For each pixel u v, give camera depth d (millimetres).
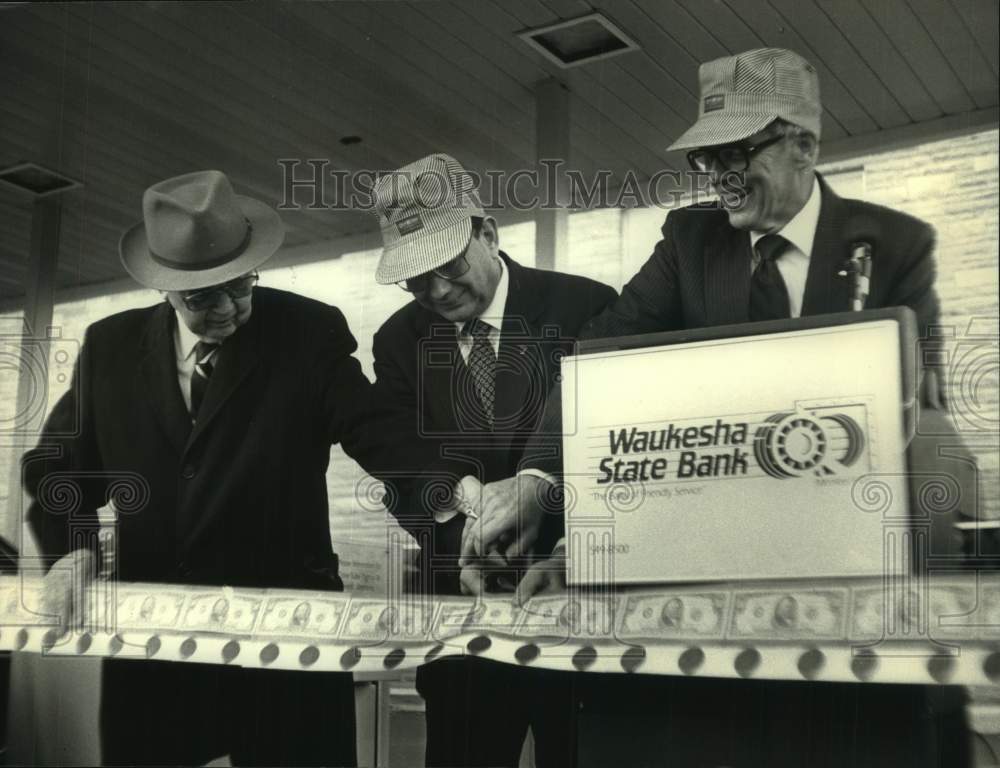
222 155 3889
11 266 4074
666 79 3381
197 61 3963
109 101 4039
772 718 3100
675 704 3182
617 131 3424
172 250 3881
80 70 4086
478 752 3355
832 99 3189
